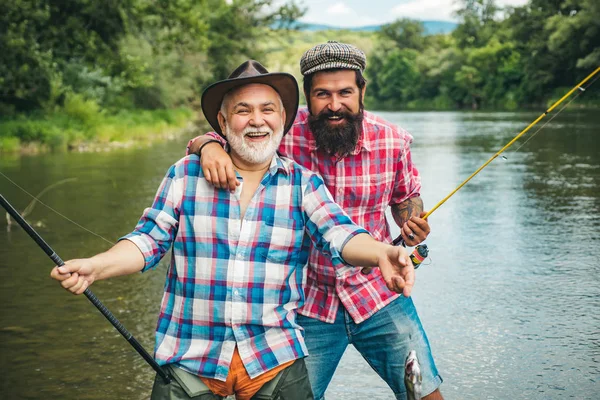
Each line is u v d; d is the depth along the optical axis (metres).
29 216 11.51
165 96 48.91
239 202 3.23
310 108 3.72
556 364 5.29
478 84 91.94
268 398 3.24
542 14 81.12
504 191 13.52
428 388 3.84
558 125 34.88
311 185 3.28
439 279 7.48
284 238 3.23
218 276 3.19
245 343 3.19
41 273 8.06
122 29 33.19
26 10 28.83
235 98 3.22
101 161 21.19
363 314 3.83
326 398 4.84
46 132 26.80
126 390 4.96
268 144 3.22
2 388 4.98
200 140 3.35
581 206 11.75
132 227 10.52
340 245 3.13
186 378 3.23
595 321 6.18
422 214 3.87
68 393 4.90
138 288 7.51
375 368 3.96
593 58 61.62
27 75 29.72
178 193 3.26
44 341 5.89
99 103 37.34
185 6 35.50
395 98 119.25
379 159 3.83
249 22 63.81
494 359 5.39
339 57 3.62
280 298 3.24
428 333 5.95
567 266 7.92
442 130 35.38
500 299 6.79
